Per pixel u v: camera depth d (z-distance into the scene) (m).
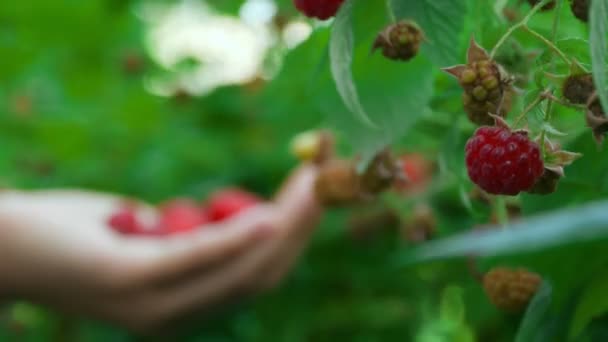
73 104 2.80
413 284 2.03
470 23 0.66
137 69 2.89
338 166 0.99
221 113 2.55
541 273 0.65
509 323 0.89
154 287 1.66
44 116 2.65
